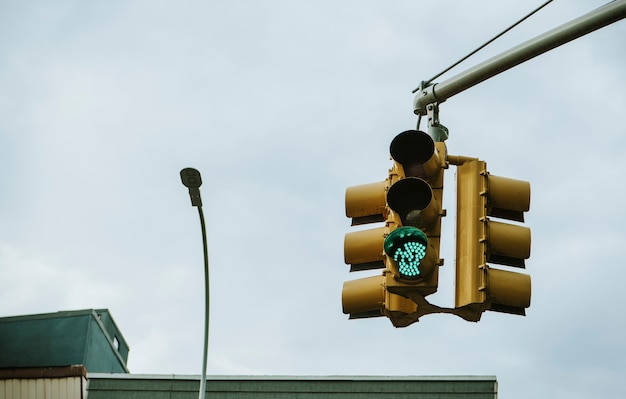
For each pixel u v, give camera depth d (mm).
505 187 7879
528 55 8117
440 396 23094
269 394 23688
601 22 7641
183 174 14055
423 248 7379
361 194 8156
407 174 7938
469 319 7695
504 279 7492
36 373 25672
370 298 7766
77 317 27719
